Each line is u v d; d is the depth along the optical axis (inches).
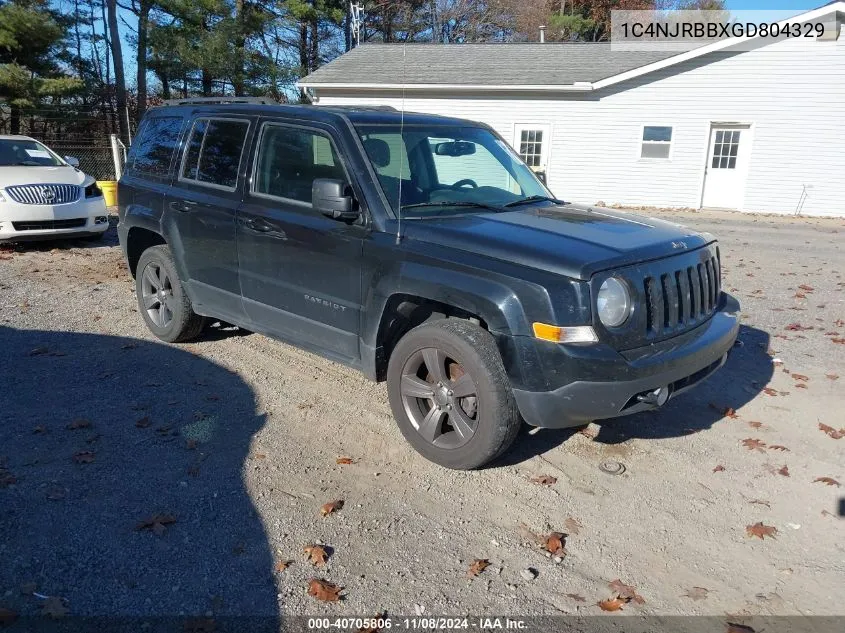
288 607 115.1
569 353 136.3
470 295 146.5
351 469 159.8
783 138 768.9
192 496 145.4
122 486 147.9
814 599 121.9
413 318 173.3
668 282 151.2
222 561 125.7
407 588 120.9
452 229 156.9
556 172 845.2
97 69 1158.3
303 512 141.8
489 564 128.3
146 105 1190.9
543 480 156.9
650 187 823.7
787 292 351.3
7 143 430.0
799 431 186.9
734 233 600.1
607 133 819.4
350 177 170.7
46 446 163.3
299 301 184.9
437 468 161.8
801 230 637.3
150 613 112.4
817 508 150.3
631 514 145.8
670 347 150.5
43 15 896.3
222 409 188.5
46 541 128.3
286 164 187.8
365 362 171.9
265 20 1226.6
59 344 235.8
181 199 217.6
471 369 149.3
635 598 120.7
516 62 887.7
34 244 416.8
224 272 206.4
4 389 195.3
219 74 1154.0
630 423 188.4
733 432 185.0
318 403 195.2
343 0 1288.1
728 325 169.2
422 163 182.4
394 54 948.6
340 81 855.1
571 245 147.3
